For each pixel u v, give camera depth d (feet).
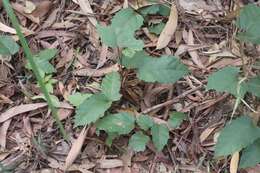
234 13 3.84
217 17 3.90
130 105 3.53
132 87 3.57
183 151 3.40
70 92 3.58
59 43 3.79
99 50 3.74
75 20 3.88
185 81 3.62
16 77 3.63
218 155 3.11
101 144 3.39
